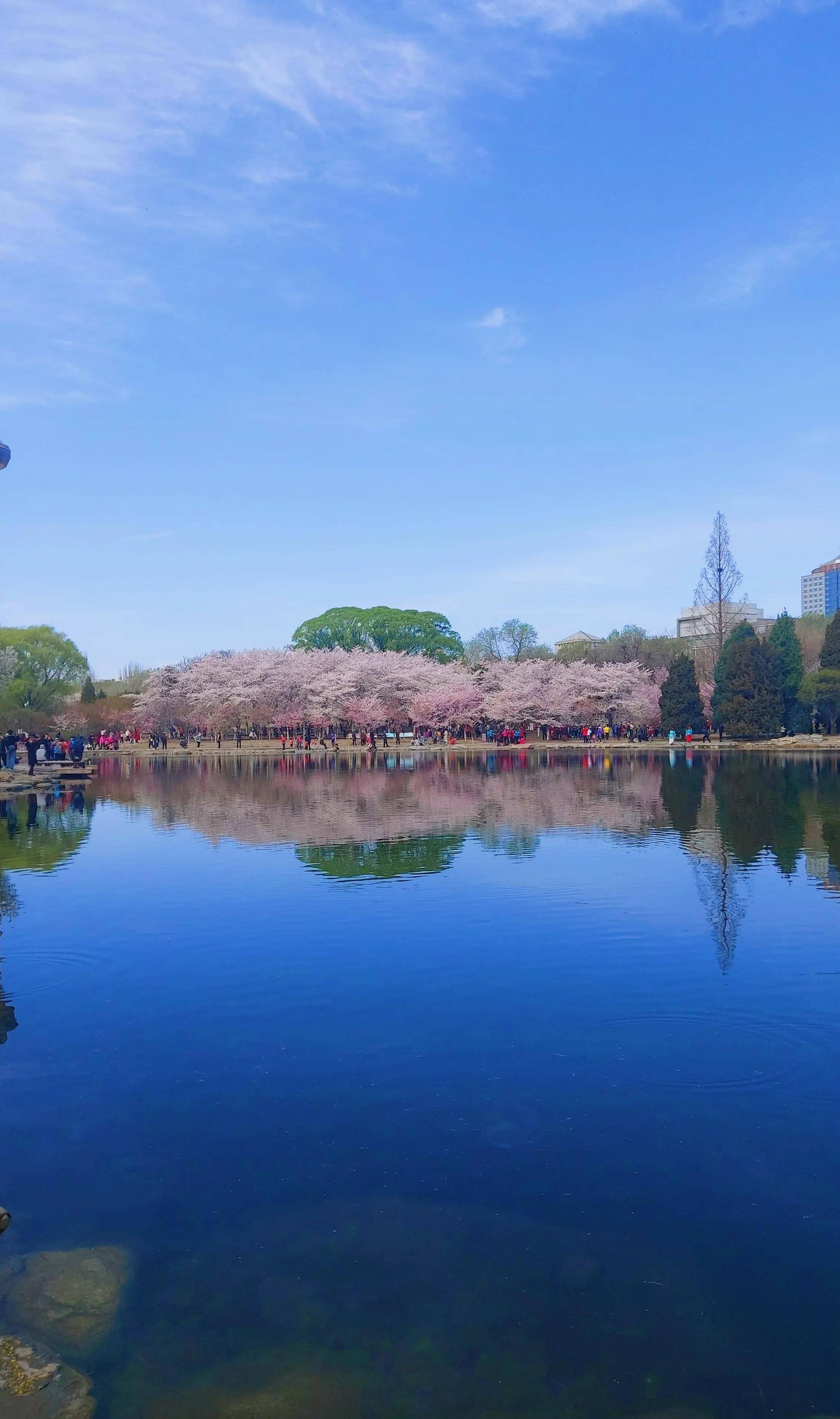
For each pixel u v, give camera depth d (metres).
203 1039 9.24
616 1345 5.07
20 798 35.53
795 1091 7.92
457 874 17.38
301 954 12.13
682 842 20.89
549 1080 8.18
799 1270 5.62
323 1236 6.00
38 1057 8.85
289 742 84.75
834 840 20.88
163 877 17.67
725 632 89.12
